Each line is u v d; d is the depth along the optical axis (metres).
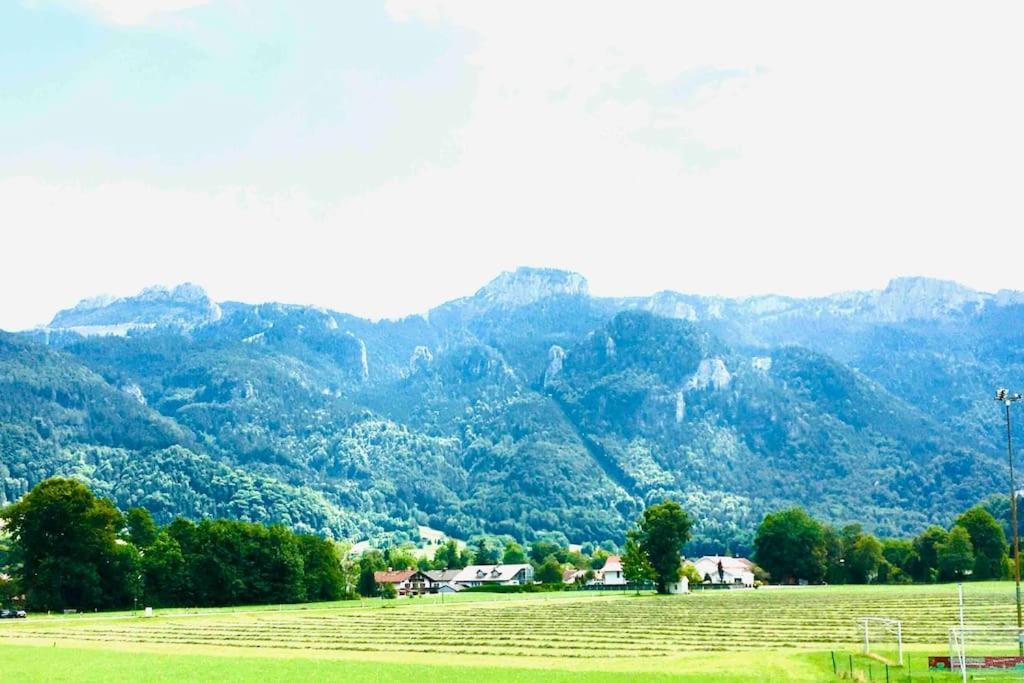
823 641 91.00
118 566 167.88
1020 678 63.97
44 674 71.25
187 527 188.25
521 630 110.69
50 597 159.25
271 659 81.31
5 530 162.38
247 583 186.88
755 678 66.06
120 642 99.88
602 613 142.12
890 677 65.00
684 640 95.06
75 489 164.38
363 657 83.75
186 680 68.06
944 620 111.31
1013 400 80.62
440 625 120.75
